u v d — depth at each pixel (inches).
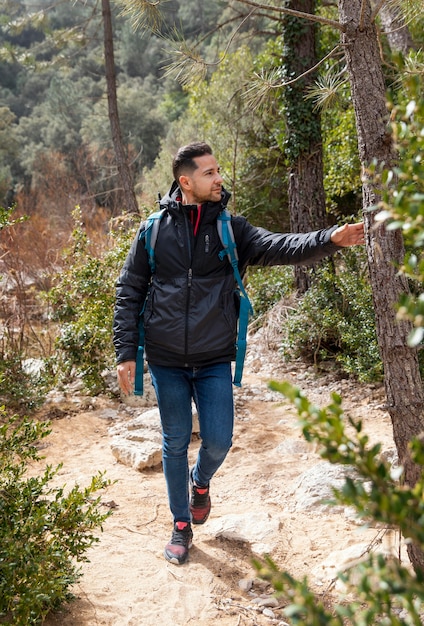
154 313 113.3
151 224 114.5
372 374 235.8
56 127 1434.5
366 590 39.5
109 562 121.2
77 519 101.9
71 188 766.5
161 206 116.6
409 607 38.3
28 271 414.9
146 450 174.2
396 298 93.7
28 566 90.8
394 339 94.7
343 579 42.6
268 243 110.0
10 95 1784.0
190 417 117.0
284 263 109.1
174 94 1513.3
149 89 1621.6
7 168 1280.8
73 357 241.8
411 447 39.9
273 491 153.8
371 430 193.0
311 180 323.3
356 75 96.7
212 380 115.0
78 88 1573.6
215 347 113.5
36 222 548.4
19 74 1835.6
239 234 114.5
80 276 254.7
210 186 111.3
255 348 298.4
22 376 225.1
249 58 496.7
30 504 101.5
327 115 377.4
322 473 149.0
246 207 526.6
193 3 1143.0
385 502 36.9
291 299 315.0
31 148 1416.1
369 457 39.8
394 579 38.5
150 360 116.1
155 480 164.4
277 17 311.7
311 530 131.8
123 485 160.4
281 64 319.3
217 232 112.3
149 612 106.0
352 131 369.4
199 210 112.3
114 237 276.1
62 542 101.2
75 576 103.7
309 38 310.7
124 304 117.0
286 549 124.9
